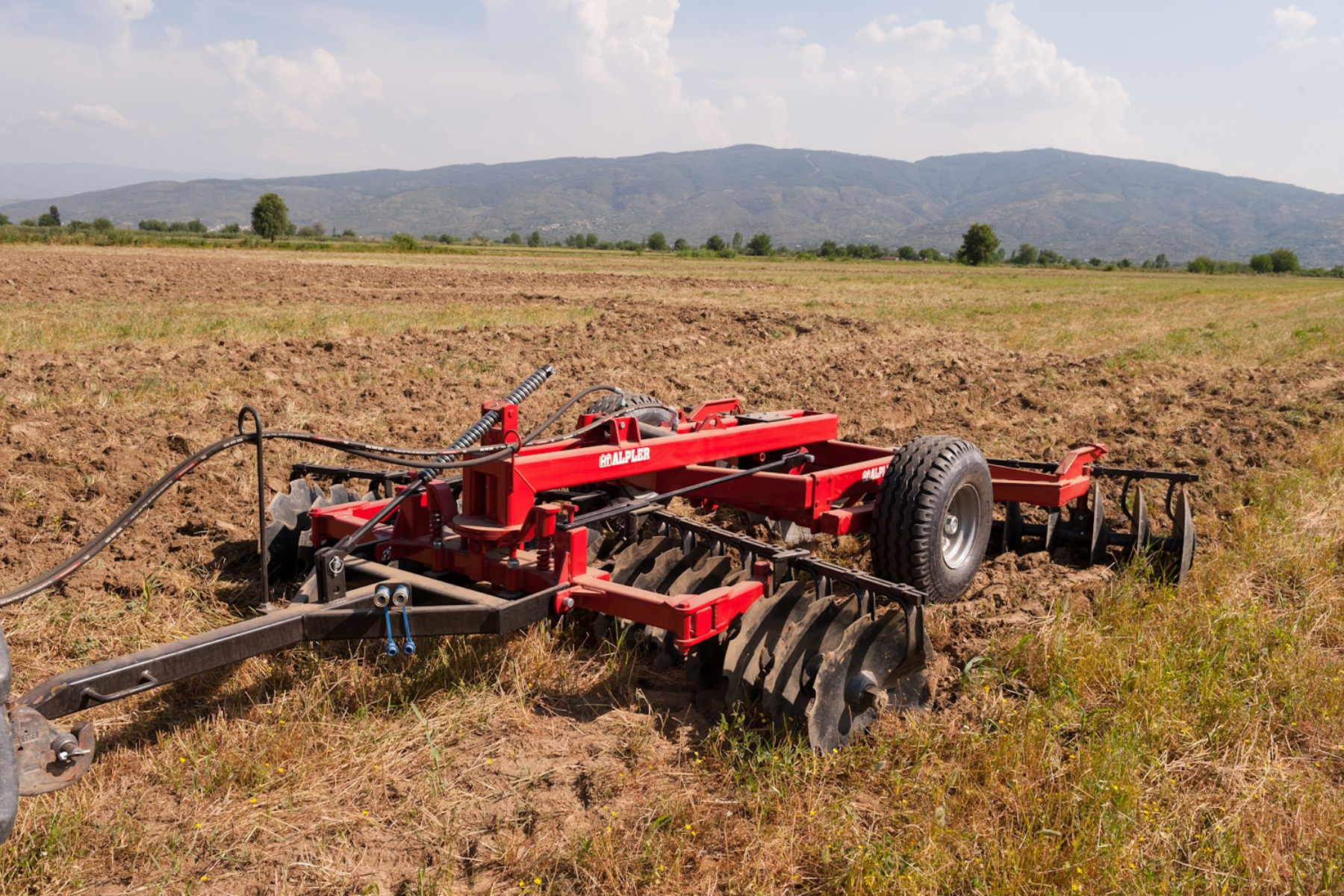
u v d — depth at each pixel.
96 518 6.26
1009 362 15.88
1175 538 5.70
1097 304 31.88
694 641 3.85
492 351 14.83
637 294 29.17
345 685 4.17
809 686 3.88
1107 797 3.39
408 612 3.61
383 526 4.72
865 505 5.37
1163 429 10.62
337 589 3.85
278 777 3.54
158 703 4.04
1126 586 5.34
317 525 4.74
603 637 4.71
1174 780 3.62
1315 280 88.94
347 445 3.71
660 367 14.29
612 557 5.20
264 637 3.37
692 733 3.97
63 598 4.99
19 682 4.16
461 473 4.94
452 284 30.88
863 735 3.91
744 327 19.91
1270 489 7.65
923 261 124.00
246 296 23.31
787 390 12.69
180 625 4.76
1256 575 5.86
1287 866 3.16
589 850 3.15
